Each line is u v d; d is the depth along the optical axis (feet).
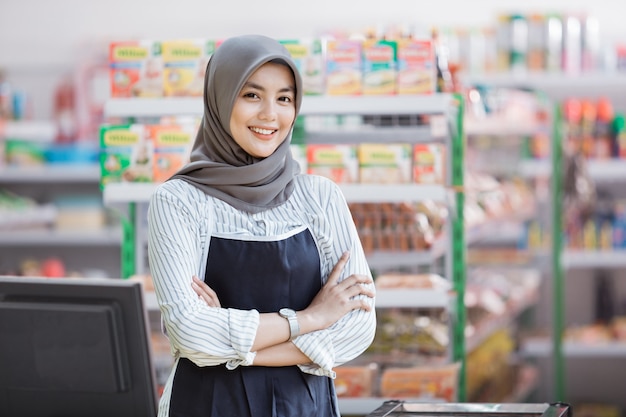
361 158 13.48
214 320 8.84
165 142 13.39
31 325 8.98
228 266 9.18
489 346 20.77
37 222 24.98
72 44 26.63
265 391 9.04
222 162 9.59
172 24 26.43
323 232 9.57
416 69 13.47
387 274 14.55
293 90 9.57
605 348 23.95
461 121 14.14
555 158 23.02
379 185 13.42
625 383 26.50
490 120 18.72
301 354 9.06
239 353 8.82
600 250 24.22
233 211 9.34
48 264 23.07
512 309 21.49
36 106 26.78
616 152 24.12
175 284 9.00
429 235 14.34
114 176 13.43
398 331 14.52
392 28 17.25
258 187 9.39
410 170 13.46
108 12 26.53
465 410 9.57
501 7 25.95
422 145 13.44
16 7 26.66
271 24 26.30
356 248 9.70
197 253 9.23
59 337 8.96
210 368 9.05
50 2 26.58
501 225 22.17
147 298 13.48
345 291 9.37
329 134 15.39
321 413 9.32
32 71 26.76
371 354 14.52
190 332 8.80
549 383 26.16
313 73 13.53
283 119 9.46
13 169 24.63
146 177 13.39
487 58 23.54
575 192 23.15
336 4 26.16
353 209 14.35
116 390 9.00
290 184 9.75
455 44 22.99
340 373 13.65
